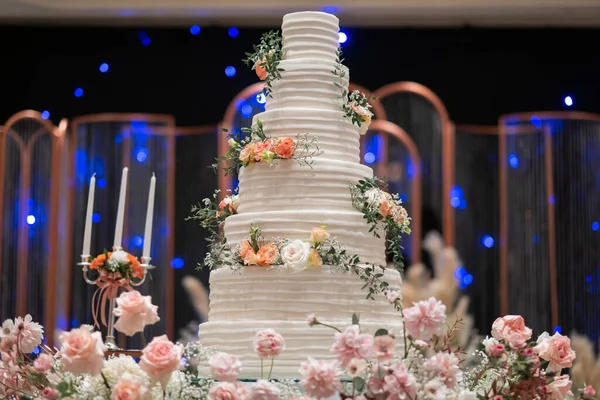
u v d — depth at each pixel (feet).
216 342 13.07
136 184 26.86
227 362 10.65
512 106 28.94
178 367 10.57
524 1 27.73
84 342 10.33
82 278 26.66
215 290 13.51
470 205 26.76
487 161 27.04
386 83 29.04
